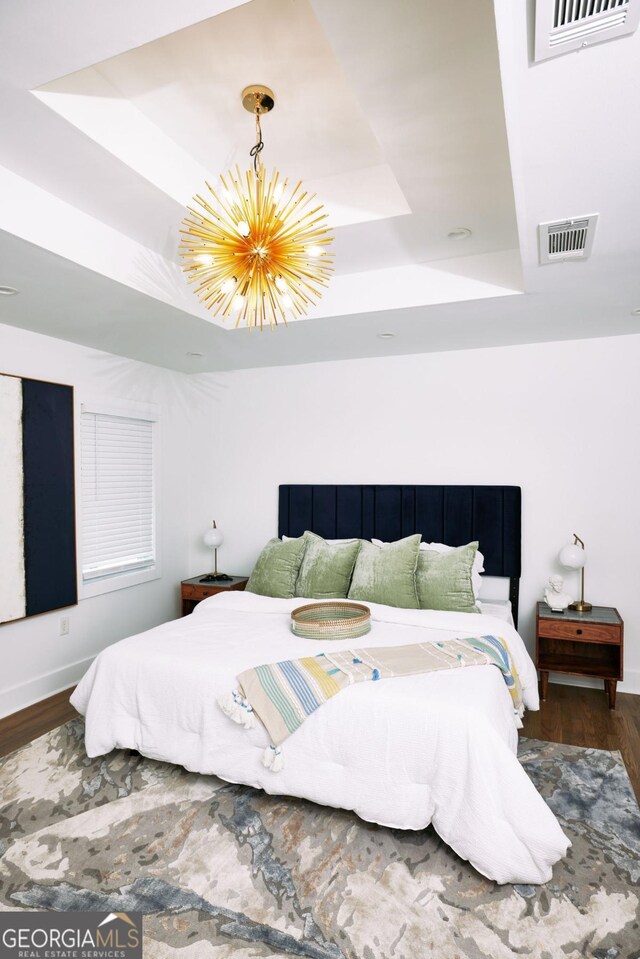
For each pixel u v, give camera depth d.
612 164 1.64
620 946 1.64
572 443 3.75
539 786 2.48
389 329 3.48
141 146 2.12
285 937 1.67
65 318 3.16
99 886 1.87
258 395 4.65
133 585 4.29
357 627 2.88
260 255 1.96
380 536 4.16
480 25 1.36
